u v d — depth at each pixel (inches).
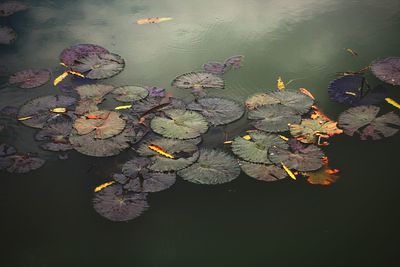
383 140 184.5
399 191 165.8
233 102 201.8
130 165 170.4
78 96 212.1
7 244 152.9
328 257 146.5
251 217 158.7
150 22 276.8
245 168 169.6
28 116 198.8
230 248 149.7
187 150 175.5
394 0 295.1
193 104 200.8
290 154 174.2
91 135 184.4
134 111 198.2
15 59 243.4
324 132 186.1
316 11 286.8
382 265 143.2
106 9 296.5
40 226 158.1
